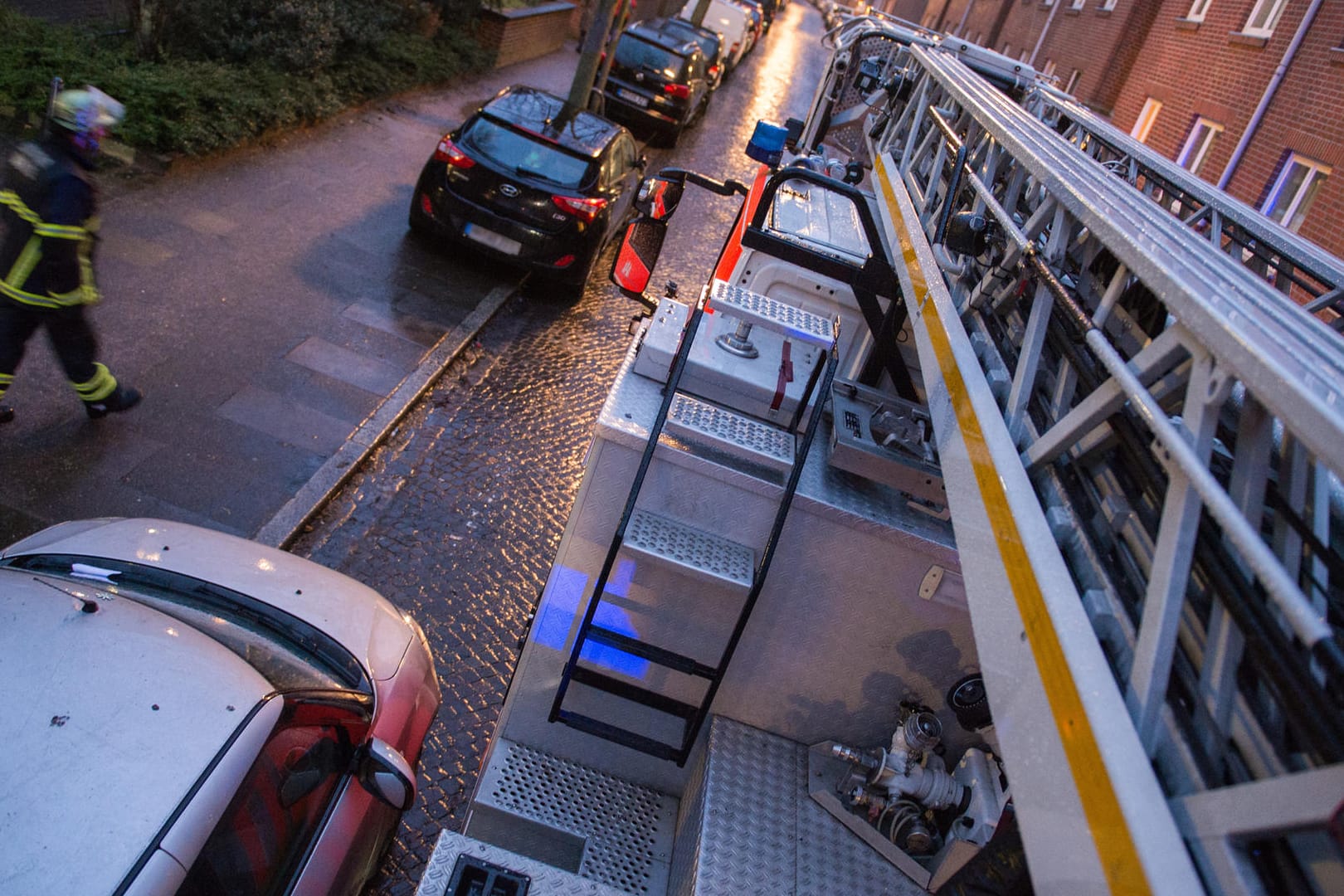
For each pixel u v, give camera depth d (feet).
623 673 11.56
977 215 9.70
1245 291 5.63
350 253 29.73
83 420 19.31
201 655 10.44
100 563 12.41
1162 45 52.19
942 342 9.66
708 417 11.04
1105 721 4.67
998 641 6.07
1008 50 85.56
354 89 43.50
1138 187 14.79
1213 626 4.85
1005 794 10.23
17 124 28.40
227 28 38.63
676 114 58.70
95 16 37.83
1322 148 34.53
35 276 16.88
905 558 10.39
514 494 22.09
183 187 29.78
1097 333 6.38
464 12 58.54
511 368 27.22
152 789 8.82
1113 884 4.17
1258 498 4.76
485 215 29.91
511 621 18.49
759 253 14.46
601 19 44.65
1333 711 3.93
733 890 9.53
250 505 18.72
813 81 106.11
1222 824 3.96
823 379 10.25
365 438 21.66
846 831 10.57
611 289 34.76
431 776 14.99
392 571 18.70
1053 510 6.39
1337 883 3.60
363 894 12.88
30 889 7.77
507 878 8.93
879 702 11.32
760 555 10.67
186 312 23.79
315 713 11.19
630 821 11.60
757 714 11.63
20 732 8.79
